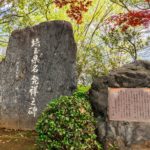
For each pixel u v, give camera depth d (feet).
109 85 26.04
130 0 52.37
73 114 24.11
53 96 34.17
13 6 54.29
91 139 23.99
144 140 24.39
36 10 55.98
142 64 26.66
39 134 24.22
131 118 25.09
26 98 35.14
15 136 31.89
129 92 25.58
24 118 34.81
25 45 35.99
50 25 35.14
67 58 34.24
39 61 35.27
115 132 24.81
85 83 60.49
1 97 35.91
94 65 60.13
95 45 60.95
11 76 36.04
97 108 25.86
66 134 23.47
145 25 46.75
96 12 62.23
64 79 34.06
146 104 25.21
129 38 52.95
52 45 34.94
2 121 35.35
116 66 60.03
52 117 24.17
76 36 62.03
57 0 49.21
